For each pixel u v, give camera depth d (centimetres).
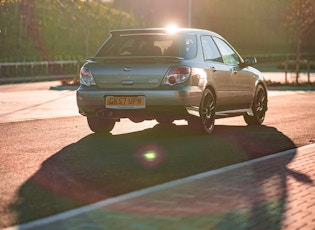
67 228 534
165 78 1162
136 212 595
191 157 964
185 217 580
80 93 1209
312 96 2623
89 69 1210
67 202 645
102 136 1224
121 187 728
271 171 838
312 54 9538
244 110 1395
